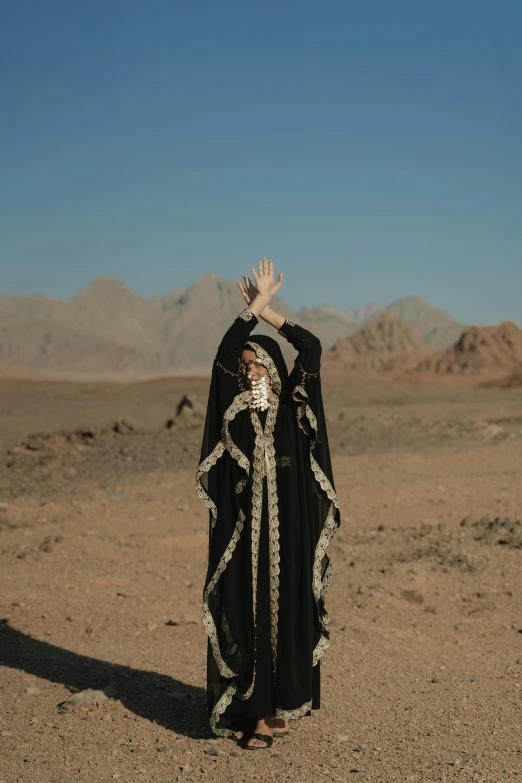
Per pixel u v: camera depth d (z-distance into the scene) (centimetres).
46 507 1203
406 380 7619
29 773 393
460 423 2564
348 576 864
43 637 641
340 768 408
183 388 4856
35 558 908
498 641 673
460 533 1047
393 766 410
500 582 844
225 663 434
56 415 3105
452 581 849
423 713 495
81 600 748
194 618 696
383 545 998
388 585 822
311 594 449
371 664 596
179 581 838
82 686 527
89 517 1138
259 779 394
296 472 451
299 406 456
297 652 438
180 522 1108
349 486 1395
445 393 4962
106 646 624
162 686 535
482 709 503
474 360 12450
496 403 4059
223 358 448
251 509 437
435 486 1389
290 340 462
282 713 432
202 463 445
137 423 2288
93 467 1653
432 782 390
